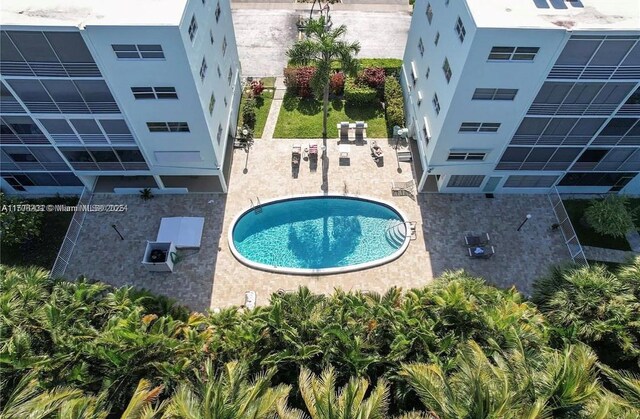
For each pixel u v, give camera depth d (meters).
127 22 19.88
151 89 23.02
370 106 35.91
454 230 28.89
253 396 14.85
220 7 28.44
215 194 30.41
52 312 18.59
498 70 22.00
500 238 28.61
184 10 20.81
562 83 22.78
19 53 20.86
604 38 20.45
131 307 20.16
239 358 18.78
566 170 28.98
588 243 28.72
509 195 30.88
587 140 26.56
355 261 27.83
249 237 28.86
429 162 28.23
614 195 28.78
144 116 24.61
